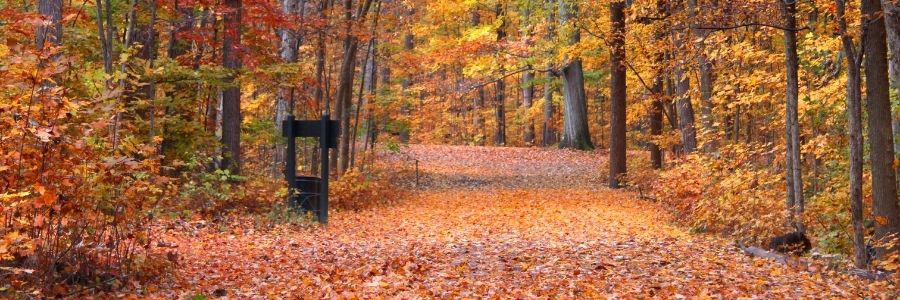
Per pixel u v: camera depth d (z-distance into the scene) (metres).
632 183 23.38
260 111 31.92
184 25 17.62
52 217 7.54
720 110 19.39
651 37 20.81
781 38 19.97
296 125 16.19
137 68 14.90
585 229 15.70
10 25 10.79
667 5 17.50
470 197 24.19
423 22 33.50
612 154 26.52
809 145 14.62
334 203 19.38
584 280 9.36
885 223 9.87
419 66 32.97
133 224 9.30
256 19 17.30
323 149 15.90
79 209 7.58
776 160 15.58
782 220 12.67
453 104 52.84
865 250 10.40
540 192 25.33
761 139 22.34
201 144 16.86
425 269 10.20
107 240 8.76
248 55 17.06
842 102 14.59
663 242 13.23
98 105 7.52
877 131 10.14
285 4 25.94
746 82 16.25
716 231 14.44
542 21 29.36
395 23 25.52
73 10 13.80
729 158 17.33
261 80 18.52
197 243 11.97
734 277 9.70
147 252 8.88
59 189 7.35
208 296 8.21
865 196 12.88
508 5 35.91
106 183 7.84
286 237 13.52
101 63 14.71
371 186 21.64
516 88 57.59
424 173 32.06
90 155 7.61
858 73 10.30
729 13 12.91
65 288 7.58
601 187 27.02
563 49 24.31
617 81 26.22
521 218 18.02
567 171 33.03
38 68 7.12
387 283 9.03
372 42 27.69
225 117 18.05
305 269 10.26
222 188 15.21
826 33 12.19
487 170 33.69
